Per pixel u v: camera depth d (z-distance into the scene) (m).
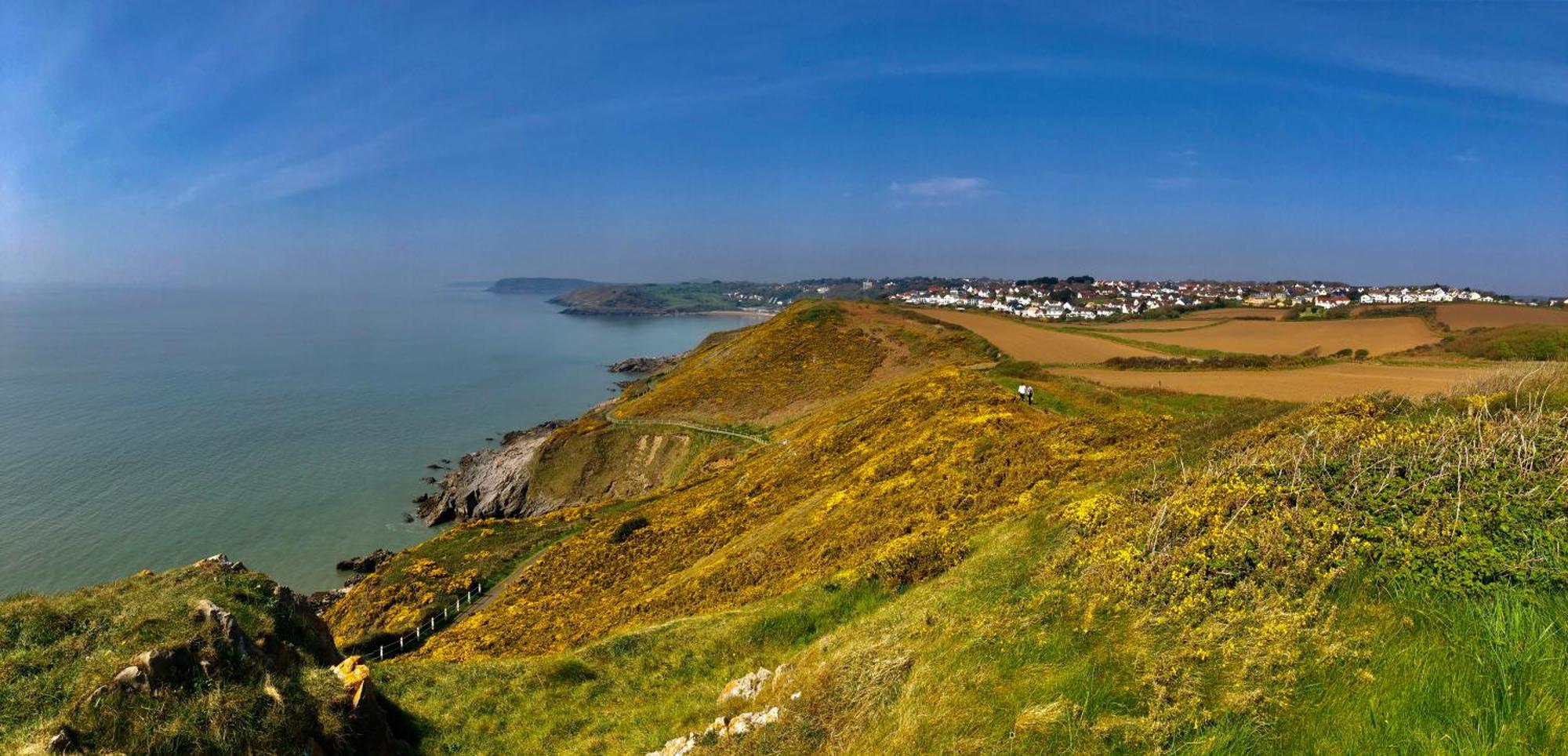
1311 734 6.69
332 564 56.97
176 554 55.06
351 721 13.48
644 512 50.38
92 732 10.60
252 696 12.09
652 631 20.52
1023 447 26.80
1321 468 11.88
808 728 10.68
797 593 19.95
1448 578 8.19
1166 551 10.73
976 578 13.92
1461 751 5.89
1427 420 14.38
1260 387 35.56
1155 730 7.39
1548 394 14.92
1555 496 9.13
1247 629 8.40
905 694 10.04
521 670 19.19
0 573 49.53
